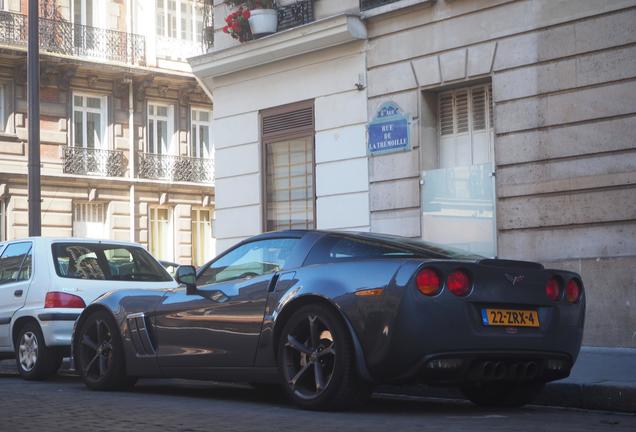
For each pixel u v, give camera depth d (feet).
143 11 122.93
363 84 52.39
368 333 23.35
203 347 27.66
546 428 21.68
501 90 45.78
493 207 46.09
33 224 51.34
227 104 61.36
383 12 50.96
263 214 58.80
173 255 123.95
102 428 21.39
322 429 21.02
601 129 41.78
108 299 30.96
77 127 117.60
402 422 22.38
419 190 49.62
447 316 23.00
